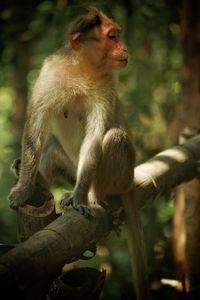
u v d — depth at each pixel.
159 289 11.41
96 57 9.90
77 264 16.22
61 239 6.96
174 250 13.70
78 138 10.57
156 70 18.66
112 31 9.97
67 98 10.05
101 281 7.12
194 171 11.09
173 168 10.55
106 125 10.02
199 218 12.41
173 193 14.80
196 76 13.10
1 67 22.44
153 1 16.06
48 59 10.23
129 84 19.05
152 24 17.00
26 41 20.98
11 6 18.95
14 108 23.47
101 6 15.58
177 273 13.41
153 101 18.61
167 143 17.03
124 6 16.36
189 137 12.61
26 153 9.68
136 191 9.87
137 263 9.57
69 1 16.14
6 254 6.16
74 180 11.16
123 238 16.75
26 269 6.06
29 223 8.23
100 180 9.90
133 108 17.95
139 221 9.78
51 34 17.72
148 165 10.45
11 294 5.80
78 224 7.70
